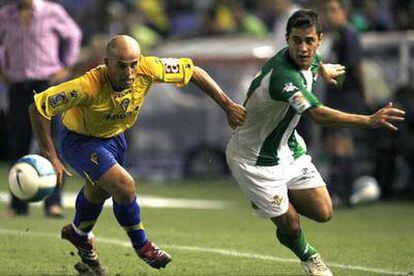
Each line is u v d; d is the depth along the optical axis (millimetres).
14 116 40312
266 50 55906
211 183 58250
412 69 51125
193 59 57719
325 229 38469
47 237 34188
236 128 25656
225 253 31141
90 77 24547
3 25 39938
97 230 36875
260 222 40781
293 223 25328
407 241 34719
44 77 39906
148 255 25250
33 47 39750
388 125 23266
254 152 25219
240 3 71500
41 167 27203
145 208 45906
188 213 44031
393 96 50125
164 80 25438
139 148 60656
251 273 27375
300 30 24031
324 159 50219
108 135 25422
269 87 24328
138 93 25141
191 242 33875
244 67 55938
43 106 24531
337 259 30156
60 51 41281
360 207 47469
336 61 45688
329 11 45844
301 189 25688
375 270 27938
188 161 59625
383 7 64750
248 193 25422
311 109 23719
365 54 52156
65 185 57062
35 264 28547
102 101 24688
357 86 45781
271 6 67875
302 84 24016
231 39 61281
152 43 68125
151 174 60656
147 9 72812
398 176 51625
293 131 25797
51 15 40156
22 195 27234
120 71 24188
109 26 66312
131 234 25141
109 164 24844
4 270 27469
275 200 25094
